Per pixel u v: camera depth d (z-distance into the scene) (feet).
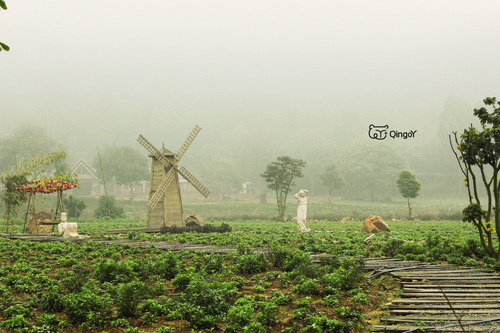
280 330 34.30
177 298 41.42
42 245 79.46
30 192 120.26
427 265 57.26
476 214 58.85
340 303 40.60
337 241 92.58
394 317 35.37
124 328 34.19
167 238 100.17
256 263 56.34
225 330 33.24
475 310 36.27
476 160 59.16
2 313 36.91
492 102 60.08
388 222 168.04
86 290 40.81
